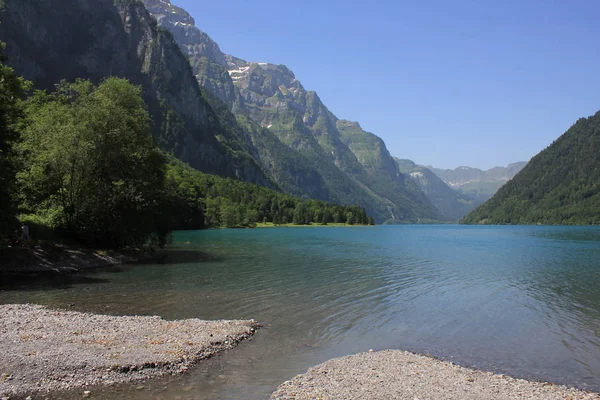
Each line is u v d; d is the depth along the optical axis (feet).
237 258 194.08
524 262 191.93
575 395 48.16
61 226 168.14
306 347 64.64
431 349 65.41
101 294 103.09
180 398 44.78
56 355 53.52
